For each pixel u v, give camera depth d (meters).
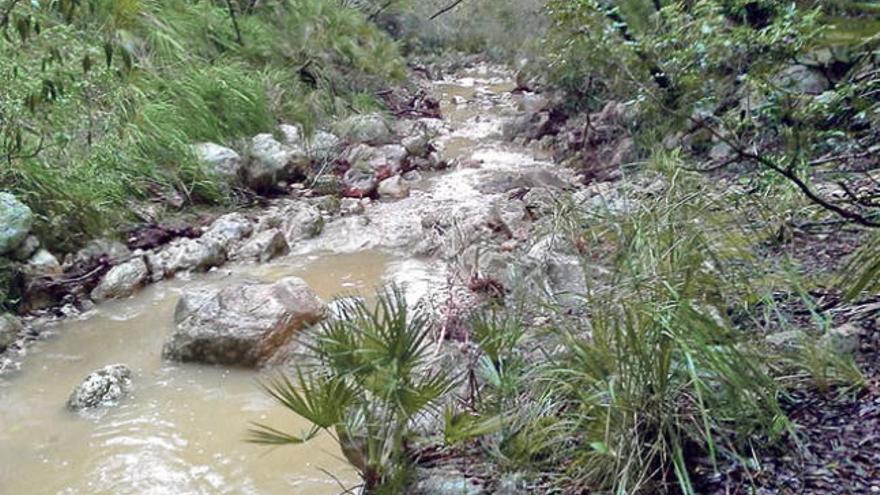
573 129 7.33
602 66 3.74
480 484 1.99
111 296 4.13
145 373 3.33
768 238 3.06
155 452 2.77
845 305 2.49
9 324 3.66
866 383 2.09
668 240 2.55
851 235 3.03
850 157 3.11
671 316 2.00
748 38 2.88
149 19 6.21
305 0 9.05
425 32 13.05
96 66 4.44
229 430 2.90
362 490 2.11
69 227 4.43
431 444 2.12
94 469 2.68
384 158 6.64
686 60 3.06
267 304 3.45
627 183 3.57
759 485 1.78
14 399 3.15
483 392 2.25
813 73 3.58
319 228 5.17
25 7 2.93
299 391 2.58
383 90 9.16
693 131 4.70
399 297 2.47
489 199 5.77
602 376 2.00
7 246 3.98
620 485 1.75
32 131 4.34
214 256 4.59
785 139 3.00
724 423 1.91
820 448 1.88
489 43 12.80
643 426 1.89
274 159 5.95
